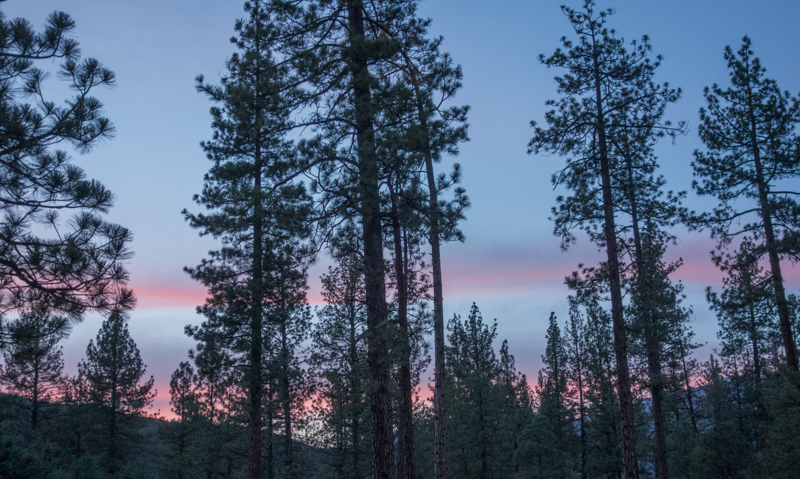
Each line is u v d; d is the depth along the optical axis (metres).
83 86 10.23
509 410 37.50
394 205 12.58
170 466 34.62
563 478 28.30
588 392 34.88
